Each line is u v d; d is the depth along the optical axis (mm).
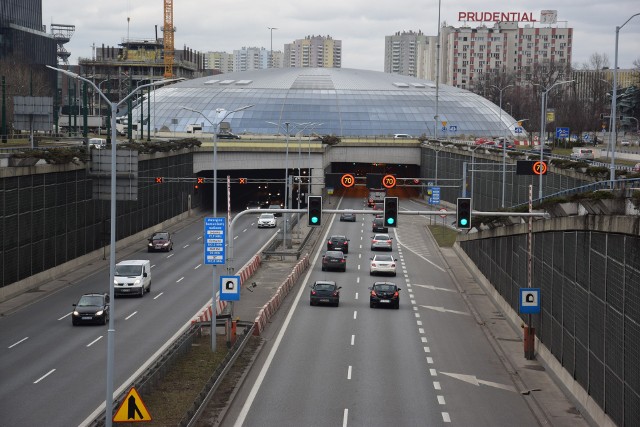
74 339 60281
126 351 56469
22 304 74250
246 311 71250
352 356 56656
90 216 99312
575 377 46781
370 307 75938
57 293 79875
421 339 62938
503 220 73250
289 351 57812
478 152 137250
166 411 41094
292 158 164625
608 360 40219
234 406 44281
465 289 87750
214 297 56750
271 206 161625
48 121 101188
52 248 87750
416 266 103438
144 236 123062
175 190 141875
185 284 86250
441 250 118562
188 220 147375
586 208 44375
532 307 55906
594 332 42906
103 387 47125
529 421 43031
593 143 187750
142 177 120750
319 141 172000
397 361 55625
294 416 42688
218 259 56969
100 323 65375
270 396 46375
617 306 38938
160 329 64125
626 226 37156
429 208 166250
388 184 67750
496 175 125375
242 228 139875
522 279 65750
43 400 44375
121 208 111688
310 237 128000
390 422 42000
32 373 50375
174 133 179625
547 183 93625
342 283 89750
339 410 43906
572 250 48469
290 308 74750
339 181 67750
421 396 47219
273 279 89500
